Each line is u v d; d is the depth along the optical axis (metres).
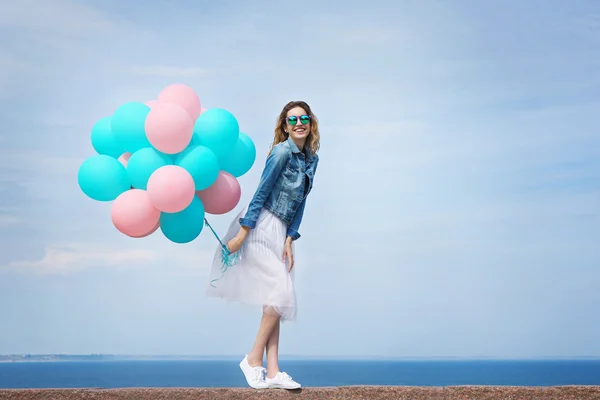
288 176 3.88
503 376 89.56
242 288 3.89
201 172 3.67
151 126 3.54
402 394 3.61
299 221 4.03
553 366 184.88
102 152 4.02
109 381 69.25
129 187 3.88
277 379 3.70
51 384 63.91
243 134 4.12
